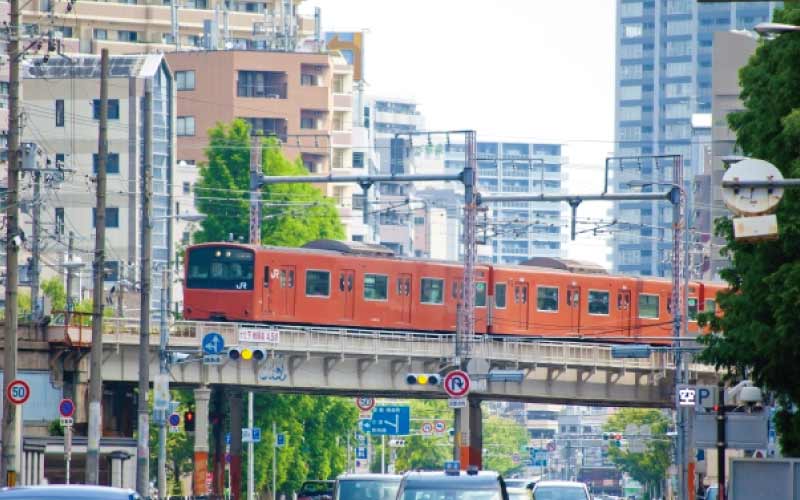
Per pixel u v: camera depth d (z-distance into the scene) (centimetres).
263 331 17425
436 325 19488
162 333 15275
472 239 16125
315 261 18588
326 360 18212
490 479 6856
